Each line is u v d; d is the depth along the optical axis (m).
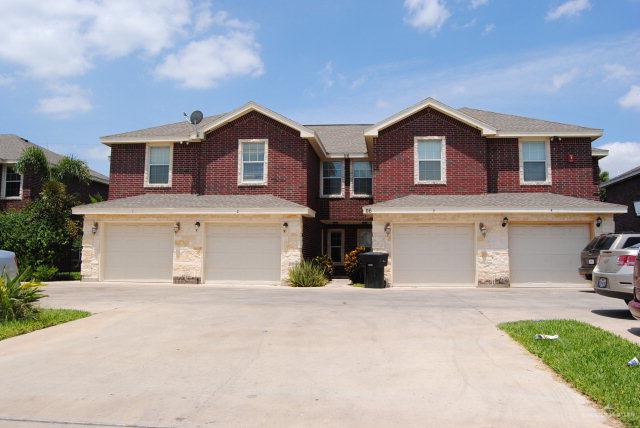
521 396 5.24
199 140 19.88
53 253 19.56
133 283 17.91
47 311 10.21
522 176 18.95
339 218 22.47
